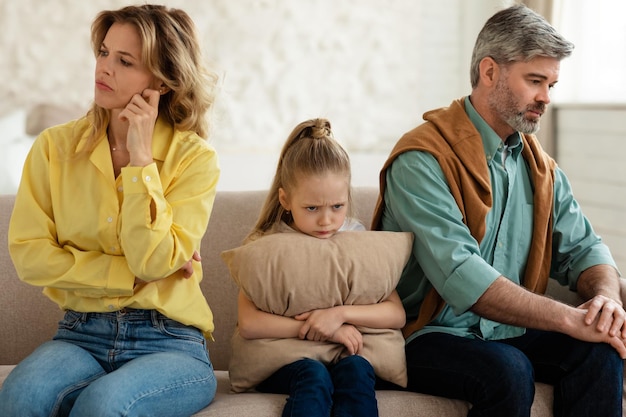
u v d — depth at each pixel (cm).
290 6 484
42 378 175
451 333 213
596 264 225
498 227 221
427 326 217
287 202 212
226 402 194
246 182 446
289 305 202
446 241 206
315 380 187
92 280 188
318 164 204
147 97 193
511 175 223
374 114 501
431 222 209
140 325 192
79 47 459
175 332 194
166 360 185
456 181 214
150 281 192
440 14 503
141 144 187
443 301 214
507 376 190
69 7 457
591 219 402
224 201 245
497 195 221
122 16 195
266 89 485
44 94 457
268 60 484
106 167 194
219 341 237
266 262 201
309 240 206
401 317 208
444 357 202
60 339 196
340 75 495
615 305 202
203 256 239
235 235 241
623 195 379
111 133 200
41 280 192
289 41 486
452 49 506
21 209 196
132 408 171
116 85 192
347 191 209
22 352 233
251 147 484
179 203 194
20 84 455
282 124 489
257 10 480
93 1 459
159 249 185
